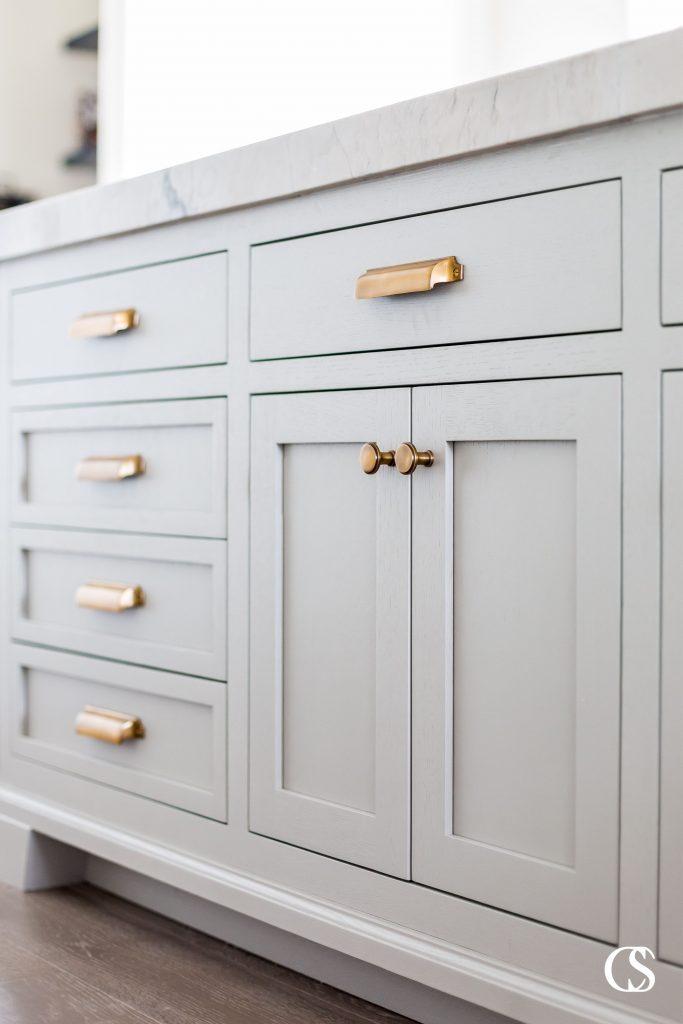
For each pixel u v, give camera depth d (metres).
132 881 1.54
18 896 1.56
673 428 0.88
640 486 0.90
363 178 1.11
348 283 1.14
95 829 1.48
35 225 1.56
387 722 1.11
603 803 0.93
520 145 0.98
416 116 1.04
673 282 0.88
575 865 0.96
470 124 1.00
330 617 1.18
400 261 1.09
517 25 1.87
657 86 0.87
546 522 0.98
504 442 1.01
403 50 1.98
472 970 1.02
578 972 0.95
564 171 0.95
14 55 2.62
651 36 0.87
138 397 1.42
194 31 2.14
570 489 0.96
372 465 1.08
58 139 2.67
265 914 1.23
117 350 1.45
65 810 1.55
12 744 1.65
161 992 1.23
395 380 1.10
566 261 0.95
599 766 0.94
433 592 1.06
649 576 0.90
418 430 1.07
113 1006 1.20
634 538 0.91
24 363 1.62
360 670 1.15
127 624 1.46
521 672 1.00
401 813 1.09
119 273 1.44
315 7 2.05
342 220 1.15
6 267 1.65
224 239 1.29
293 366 1.21
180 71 2.15
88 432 1.52
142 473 1.43
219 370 1.30
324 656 1.18
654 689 0.90
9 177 2.62
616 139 0.91
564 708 0.97
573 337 0.95
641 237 0.90
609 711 0.93
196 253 1.33
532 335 0.98
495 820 1.02
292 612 1.22
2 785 1.67
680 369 0.88
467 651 1.04
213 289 1.31
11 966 1.30
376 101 2.01
